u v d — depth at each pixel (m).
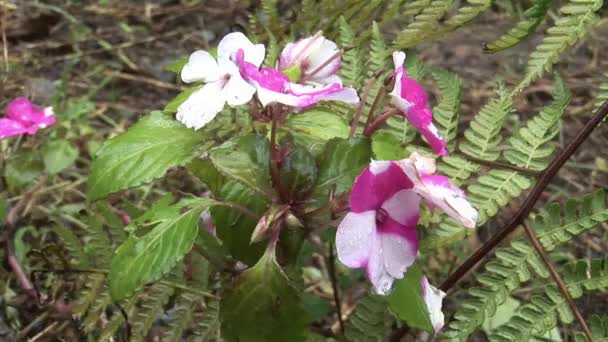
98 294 0.28
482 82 0.53
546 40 0.25
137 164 0.21
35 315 0.32
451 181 0.27
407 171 0.18
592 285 0.24
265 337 0.20
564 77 0.53
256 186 0.20
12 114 0.39
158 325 0.34
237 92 0.19
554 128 0.30
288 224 0.20
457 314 0.25
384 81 0.21
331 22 0.34
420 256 0.34
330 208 0.20
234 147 0.20
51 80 0.53
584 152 0.47
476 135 0.27
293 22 0.35
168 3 0.64
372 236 0.18
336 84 0.20
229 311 0.20
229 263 0.25
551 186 0.44
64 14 0.59
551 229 0.25
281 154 0.21
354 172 0.20
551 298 0.24
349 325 0.28
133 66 0.55
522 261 0.25
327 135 0.22
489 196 0.26
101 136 0.46
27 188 0.42
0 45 0.56
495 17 0.60
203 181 0.22
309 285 0.36
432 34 0.28
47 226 0.38
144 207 0.33
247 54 0.20
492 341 0.24
